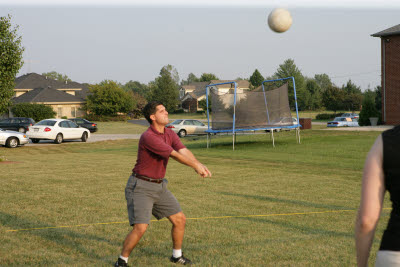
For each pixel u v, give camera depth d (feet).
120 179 33.71
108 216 21.24
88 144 87.35
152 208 14.16
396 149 6.19
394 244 6.30
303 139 73.67
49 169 40.37
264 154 55.42
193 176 35.45
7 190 28.45
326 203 24.43
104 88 205.98
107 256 15.15
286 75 303.48
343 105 253.44
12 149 75.66
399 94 98.99
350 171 38.52
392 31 98.63
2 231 18.38
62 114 197.88
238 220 20.36
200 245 16.43
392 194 6.38
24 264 14.15
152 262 14.44
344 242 16.74
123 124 179.01
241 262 14.34
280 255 15.12
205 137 96.02
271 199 25.57
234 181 32.73
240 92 69.00
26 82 213.66
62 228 18.92
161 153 12.94
